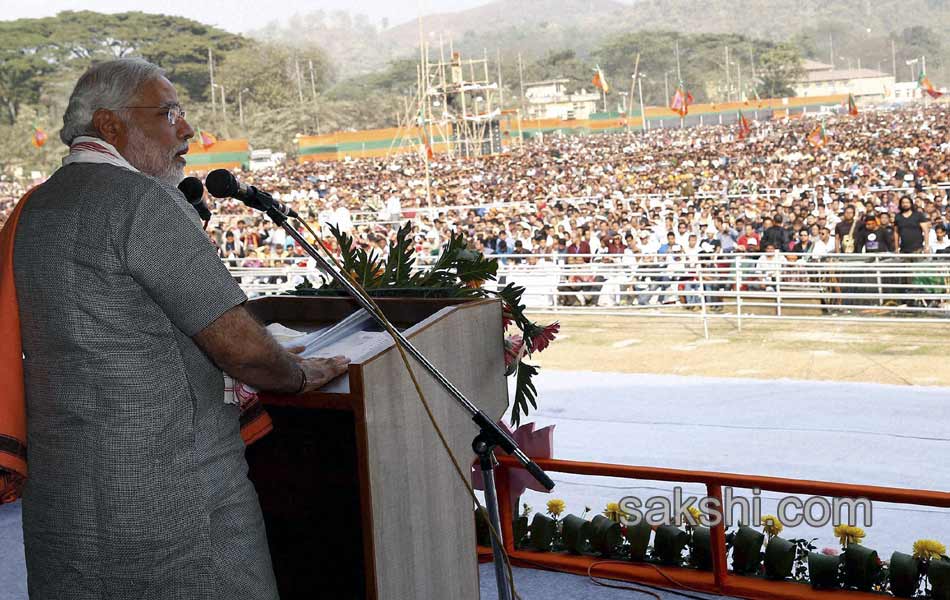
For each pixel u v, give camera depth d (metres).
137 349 1.74
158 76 1.87
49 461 1.76
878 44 172.50
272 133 108.38
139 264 1.71
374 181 50.44
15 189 77.12
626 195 29.72
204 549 1.79
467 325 2.35
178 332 1.78
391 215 25.64
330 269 1.99
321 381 1.91
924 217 12.16
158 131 1.86
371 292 2.98
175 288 1.71
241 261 15.14
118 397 1.72
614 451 6.78
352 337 2.24
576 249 14.51
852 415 7.34
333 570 2.32
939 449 6.34
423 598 2.15
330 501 2.29
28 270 1.75
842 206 18.20
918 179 26.70
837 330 10.87
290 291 3.17
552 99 134.88
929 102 112.50
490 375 2.48
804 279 12.38
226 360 1.75
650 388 8.67
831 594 3.27
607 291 12.91
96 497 1.73
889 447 6.46
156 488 1.74
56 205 1.76
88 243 1.71
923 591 3.38
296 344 2.18
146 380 1.74
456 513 2.31
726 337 10.91
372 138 73.44
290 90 120.56
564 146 72.25
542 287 12.91
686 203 22.11
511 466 3.65
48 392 1.76
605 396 8.48
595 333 11.65
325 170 61.75
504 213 23.73
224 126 104.06
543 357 10.46
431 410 2.16
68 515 1.75
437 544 2.21
